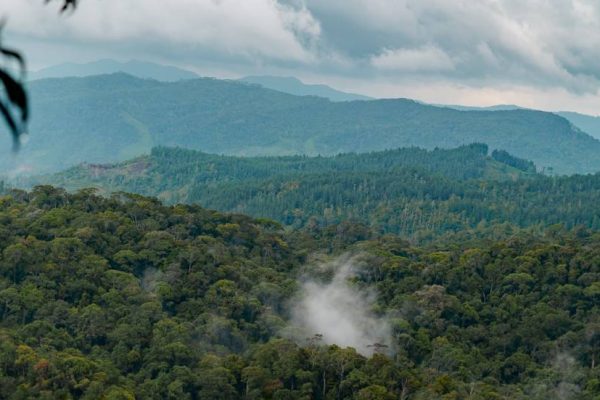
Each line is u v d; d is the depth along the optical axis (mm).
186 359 100875
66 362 89875
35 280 110875
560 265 133000
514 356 112125
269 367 100562
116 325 106188
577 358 111375
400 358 111062
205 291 123188
